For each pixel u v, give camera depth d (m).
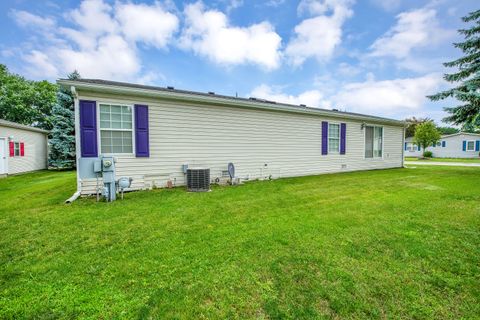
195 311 1.77
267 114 8.25
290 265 2.40
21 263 2.46
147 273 2.26
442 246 2.82
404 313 1.77
